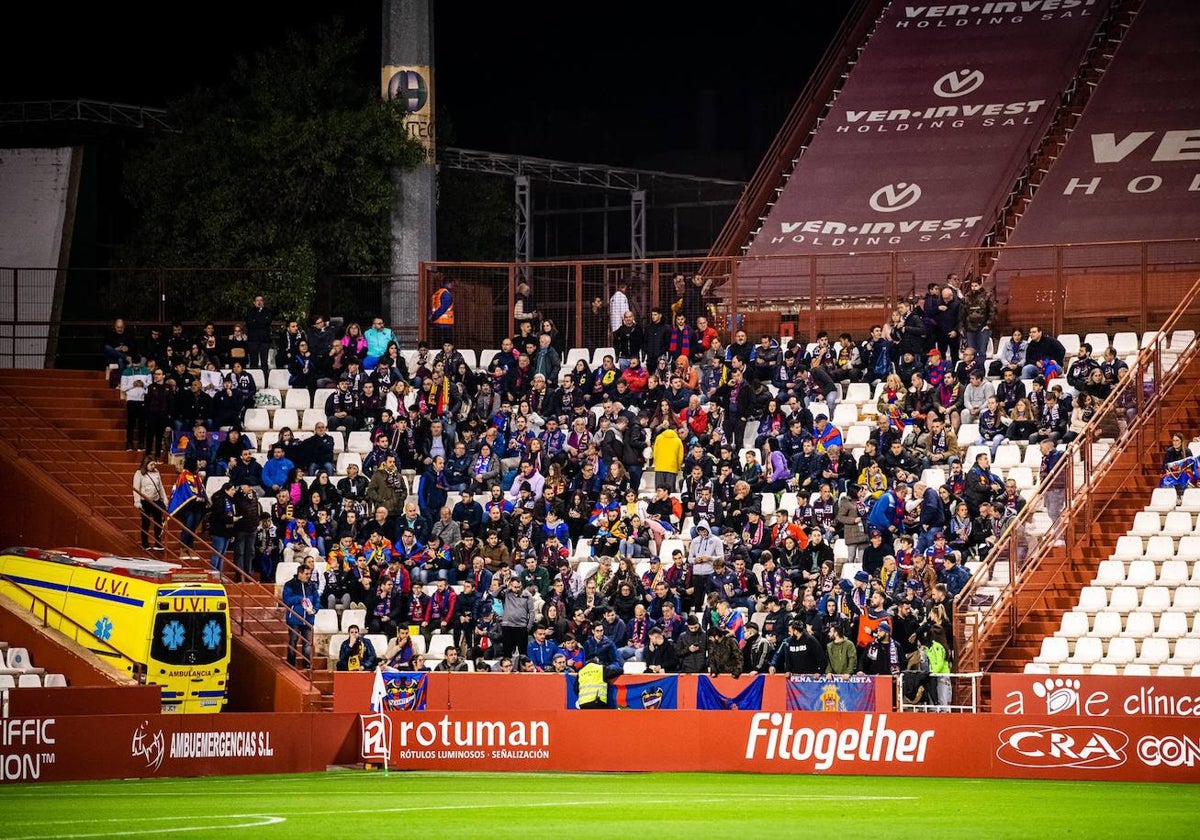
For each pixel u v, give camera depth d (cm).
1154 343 5944
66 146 8394
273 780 4219
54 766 4069
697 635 5056
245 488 6016
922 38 9638
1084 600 5331
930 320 6456
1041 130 8769
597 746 4634
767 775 4416
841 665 4891
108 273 9394
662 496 5894
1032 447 5938
